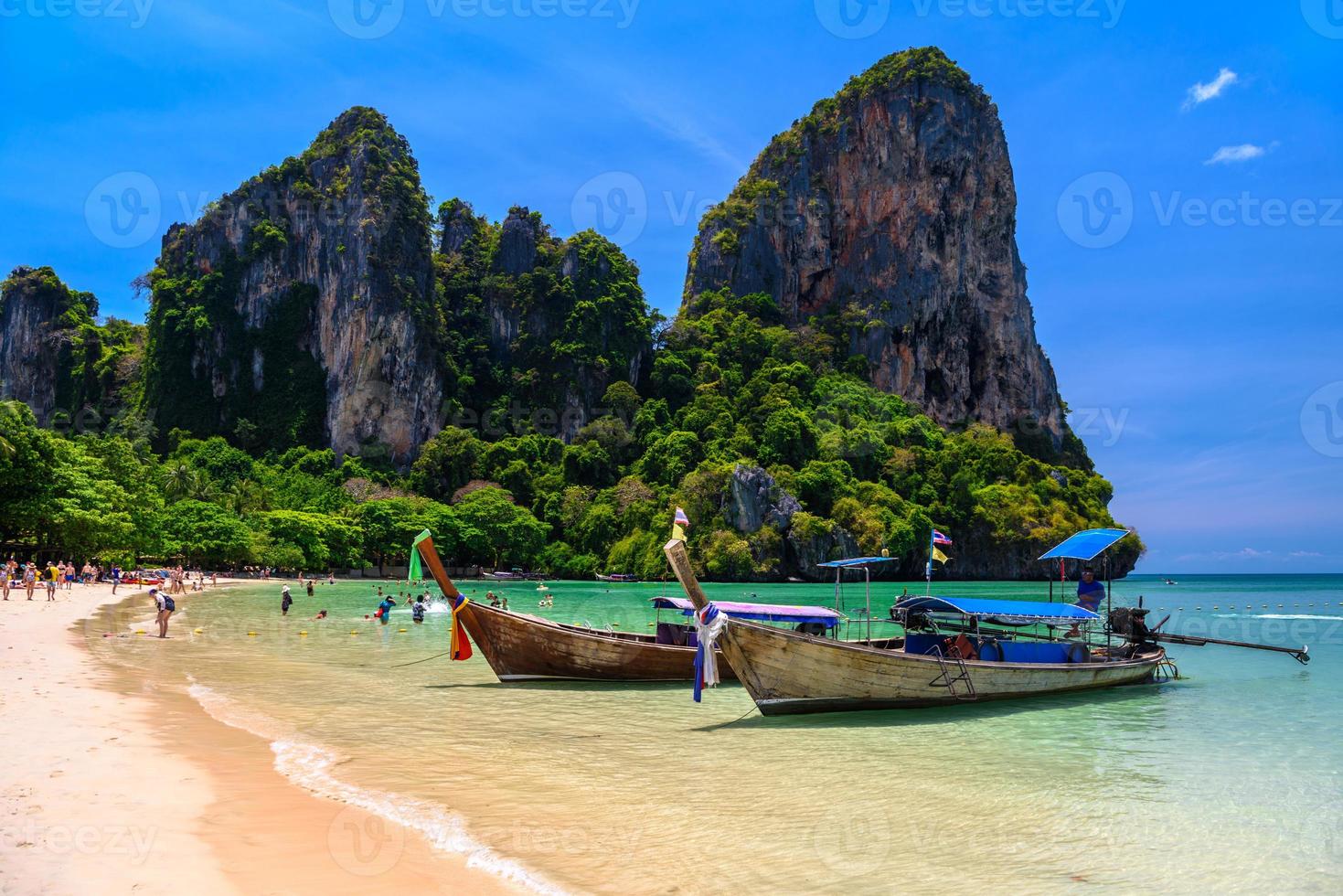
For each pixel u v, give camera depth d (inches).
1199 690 975.6
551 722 720.3
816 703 759.1
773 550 4618.6
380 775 521.0
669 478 5438.0
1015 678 850.1
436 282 6909.5
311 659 1107.9
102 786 450.6
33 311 7298.2
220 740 592.4
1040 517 5329.7
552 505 5526.6
